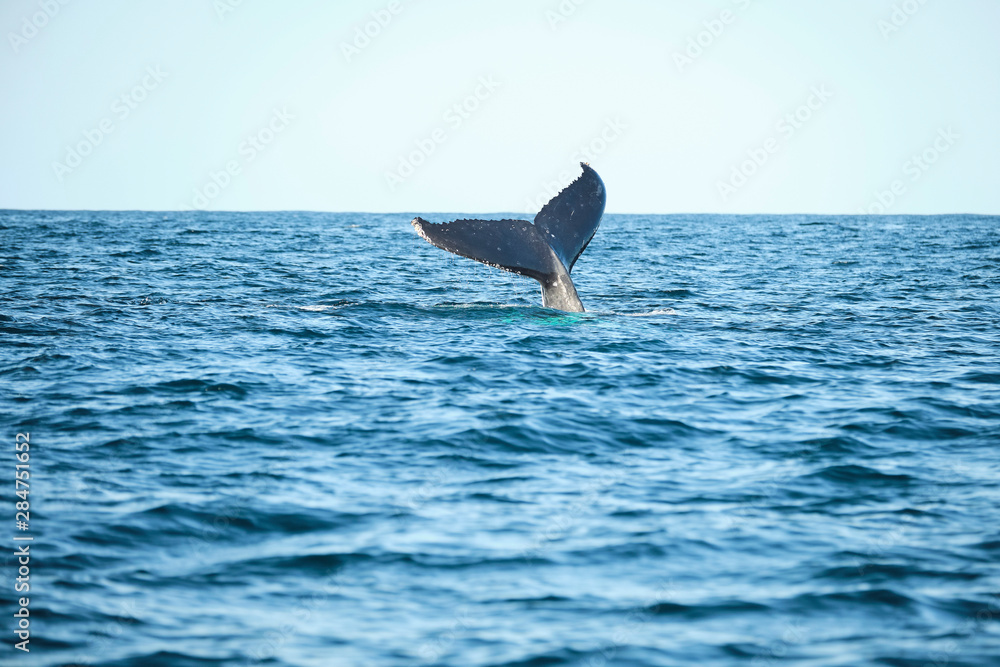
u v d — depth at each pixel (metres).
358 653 15.18
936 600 16.94
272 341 40.97
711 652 15.23
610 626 16.09
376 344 40.16
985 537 19.77
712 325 46.66
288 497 21.95
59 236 120.31
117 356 37.25
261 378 33.81
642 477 23.78
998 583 17.58
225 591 17.25
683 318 48.84
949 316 51.84
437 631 15.91
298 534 19.86
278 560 18.59
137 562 18.36
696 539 19.72
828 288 67.12
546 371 35.03
